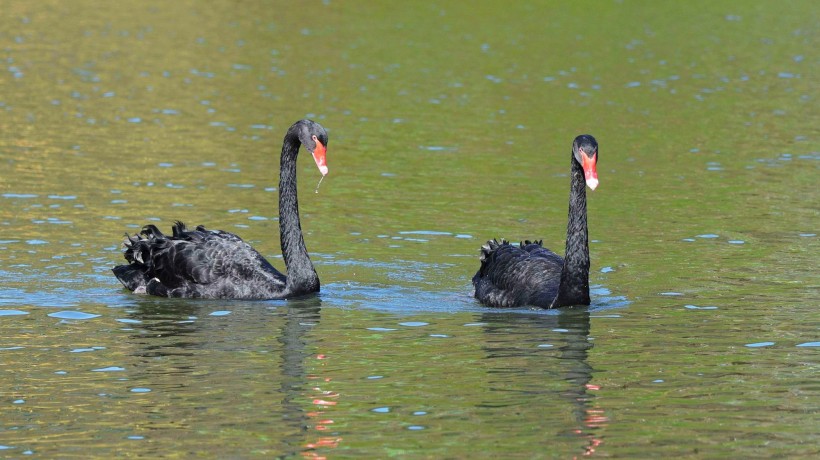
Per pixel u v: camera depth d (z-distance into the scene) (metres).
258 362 12.76
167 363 12.69
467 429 10.72
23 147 25.08
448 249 18.33
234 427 10.79
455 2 54.41
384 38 44.25
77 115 28.89
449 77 36.56
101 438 10.52
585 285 15.00
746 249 18.11
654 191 22.50
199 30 44.72
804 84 36.31
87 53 38.56
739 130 29.03
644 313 14.78
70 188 21.67
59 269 16.69
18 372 12.35
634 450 10.23
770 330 13.94
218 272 15.73
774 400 11.50
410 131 28.42
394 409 11.26
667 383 12.03
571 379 12.15
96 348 13.26
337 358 12.90
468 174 23.94
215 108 30.58
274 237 18.95
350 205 21.22
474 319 14.61
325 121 29.38
